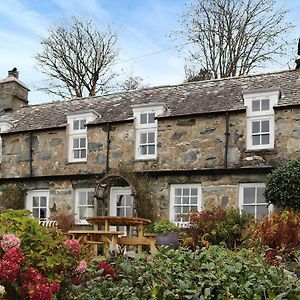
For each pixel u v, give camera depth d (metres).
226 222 10.29
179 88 16.33
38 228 4.02
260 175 12.75
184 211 13.67
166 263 4.26
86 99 18.11
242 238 9.50
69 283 4.20
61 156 15.90
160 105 14.55
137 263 4.44
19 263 3.53
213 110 13.67
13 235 3.66
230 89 14.98
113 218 10.72
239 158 13.14
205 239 9.85
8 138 17.08
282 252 6.63
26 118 18.02
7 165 16.92
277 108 12.82
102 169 15.05
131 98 16.73
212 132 13.59
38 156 16.34
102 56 28.12
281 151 12.66
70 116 16.06
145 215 13.88
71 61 27.72
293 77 14.58
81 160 15.58
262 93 13.18
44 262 3.78
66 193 15.52
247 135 13.20
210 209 12.41
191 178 13.61
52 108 18.28
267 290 3.77
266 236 8.01
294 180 11.19
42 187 16.03
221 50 24.50
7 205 16.30
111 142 15.05
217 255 4.54
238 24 24.20
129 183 13.87
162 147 14.18
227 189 13.07
